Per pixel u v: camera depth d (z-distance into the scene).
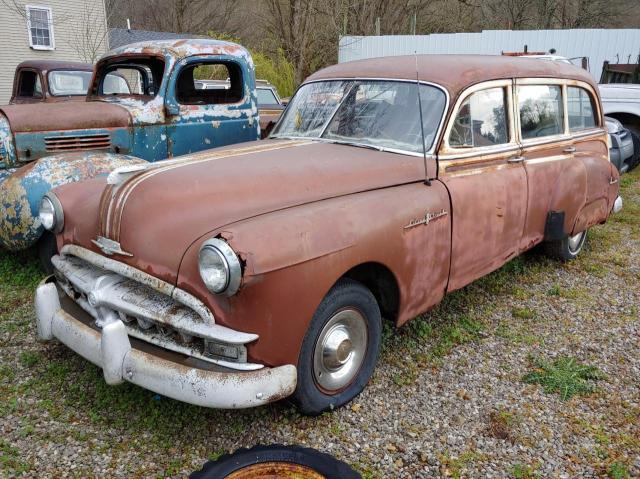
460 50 16.97
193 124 6.05
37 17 19.67
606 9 28.88
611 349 4.02
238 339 2.54
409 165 3.58
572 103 5.26
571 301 4.83
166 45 5.86
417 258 3.37
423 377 3.57
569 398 3.40
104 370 2.78
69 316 3.18
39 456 2.78
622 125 10.13
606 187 5.42
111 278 2.99
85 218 3.21
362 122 3.99
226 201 2.87
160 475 2.69
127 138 5.67
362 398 3.32
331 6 22.80
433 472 2.76
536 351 3.97
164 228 2.79
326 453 2.71
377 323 3.30
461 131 3.86
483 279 5.21
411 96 3.91
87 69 8.97
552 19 29.73
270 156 3.50
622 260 5.84
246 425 3.05
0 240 4.82
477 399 3.36
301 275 2.66
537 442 3.00
